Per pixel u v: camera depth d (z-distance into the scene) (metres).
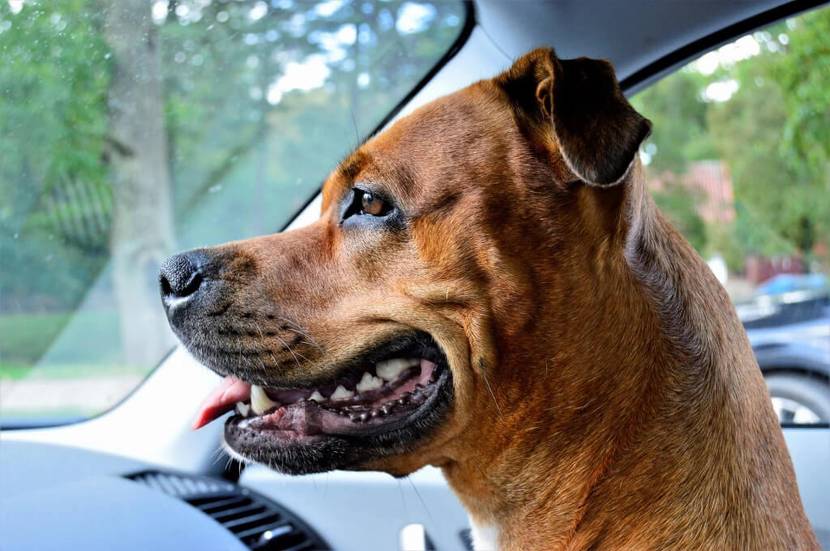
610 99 0.55
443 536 0.73
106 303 1.04
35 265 1.00
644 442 0.56
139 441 0.77
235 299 0.60
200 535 0.64
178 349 0.79
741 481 0.55
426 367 0.60
